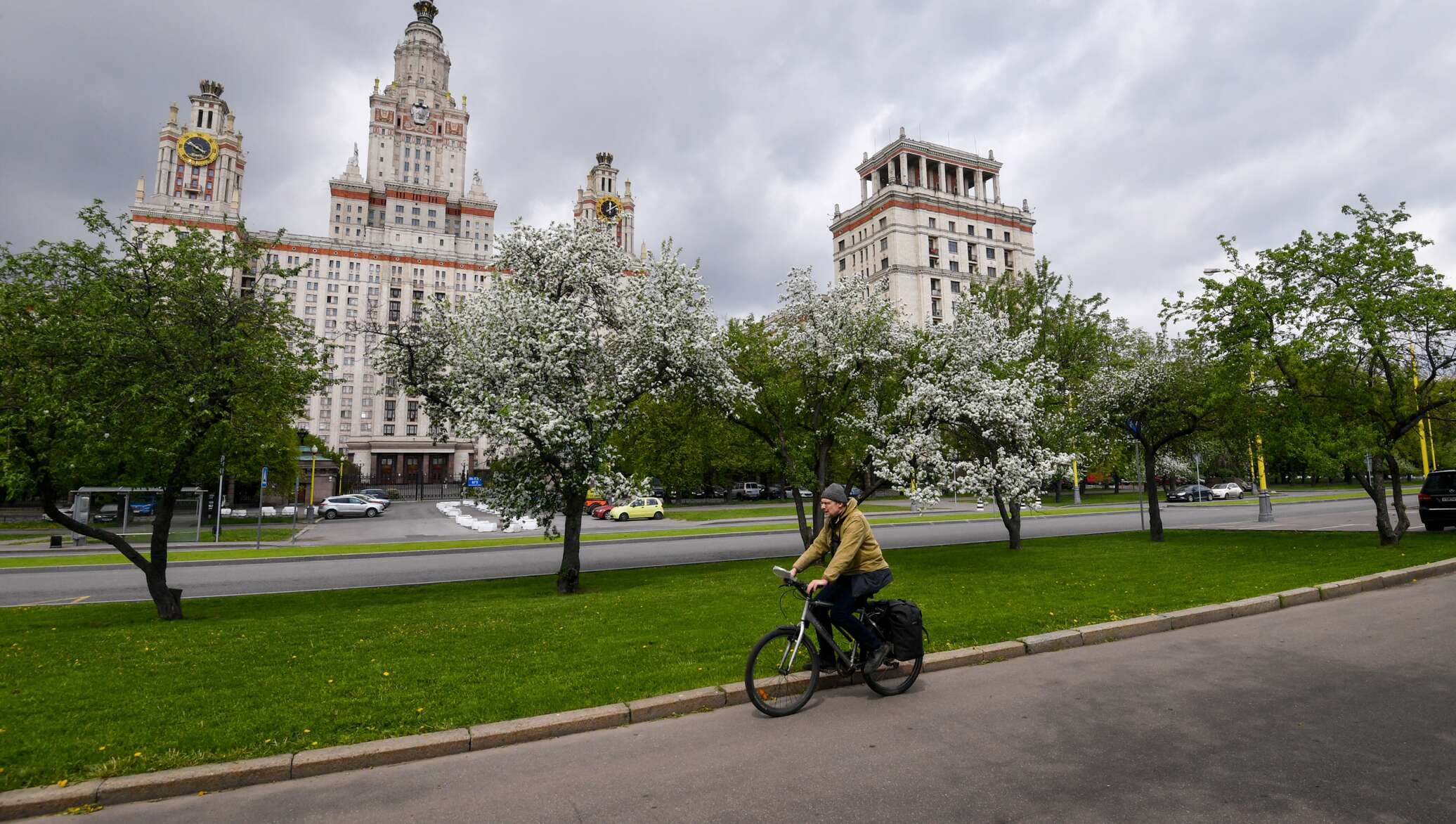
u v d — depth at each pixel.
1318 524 24.77
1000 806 3.89
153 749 4.83
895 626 6.18
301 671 6.88
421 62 137.25
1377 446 14.52
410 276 119.19
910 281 89.44
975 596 10.40
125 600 13.80
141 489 14.27
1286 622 8.44
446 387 13.34
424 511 57.06
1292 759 4.45
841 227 99.94
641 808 4.00
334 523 43.03
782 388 16.45
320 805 4.18
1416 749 4.56
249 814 4.09
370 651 7.70
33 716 5.56
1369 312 13.88
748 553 20.89
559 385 12.91
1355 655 6.86
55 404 9.34
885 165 97.88
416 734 5.11
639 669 6.68
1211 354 16.92
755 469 53.19
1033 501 14.06
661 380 13.80
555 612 10.12
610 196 145.88
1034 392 14.89
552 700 5.77
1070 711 5.50
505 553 22.72
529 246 13.88
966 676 6.60
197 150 123.69
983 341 15.81
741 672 6.49
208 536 32.03
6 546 27.42
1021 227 97.38
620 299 14.17
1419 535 17.17
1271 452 16.31
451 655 7.43
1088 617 8.57
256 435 11.46
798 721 5.49
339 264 115.44
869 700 6.00
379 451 107.44
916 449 14.42
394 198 123.81
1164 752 4.62
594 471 12.70
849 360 15.28
